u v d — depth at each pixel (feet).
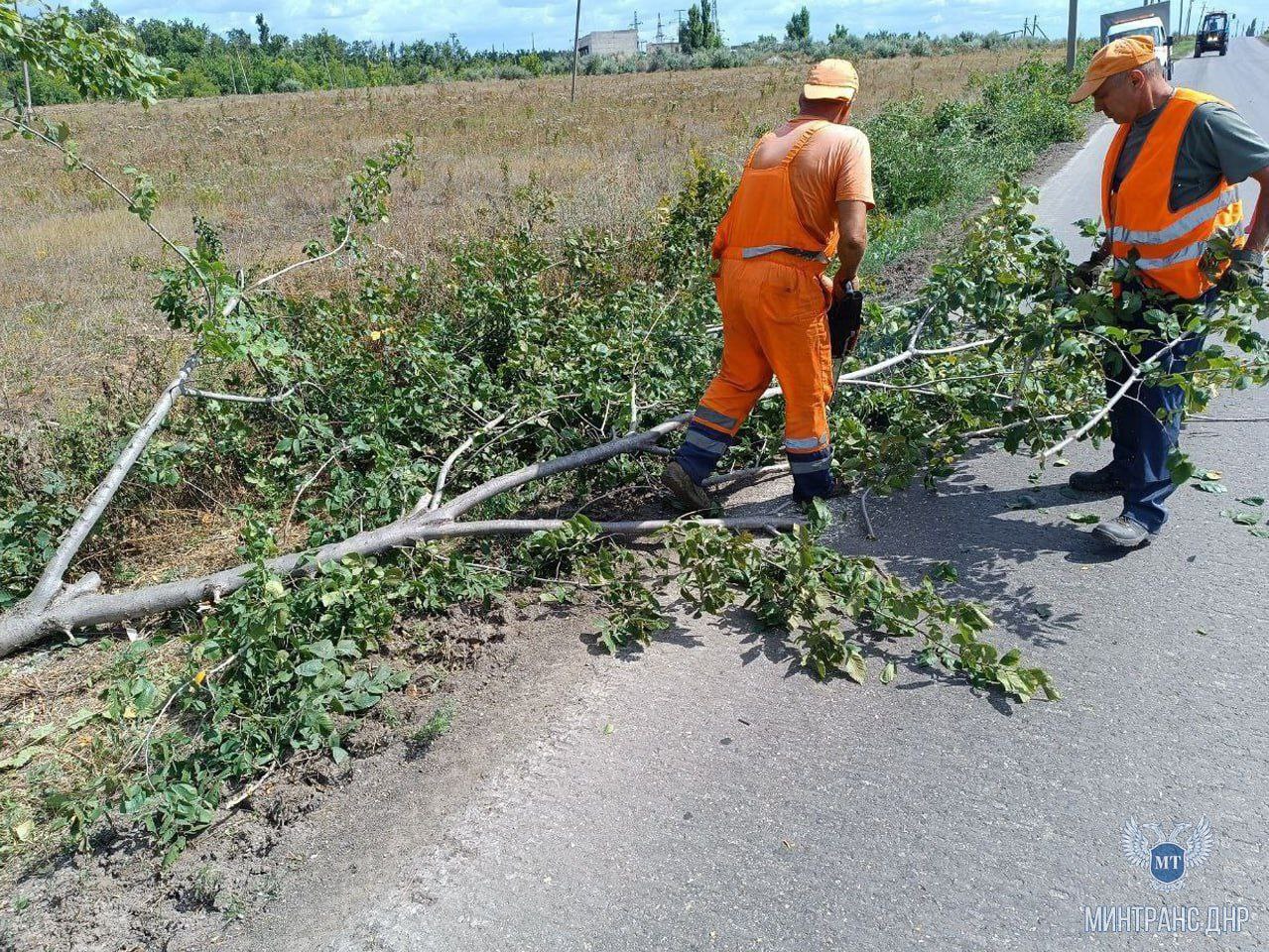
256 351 13.29
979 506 14.38
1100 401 14.23
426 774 9.15
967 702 9.87
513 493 14.82
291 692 9.81
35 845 8.59
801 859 7.92
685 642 11.23
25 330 25.96
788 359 12.62
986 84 75.31
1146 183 12.16
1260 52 188.65
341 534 13.28
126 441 14.53
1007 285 14.69
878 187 40.24
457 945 7.28
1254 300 11.99
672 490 13.66
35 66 13.28
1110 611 11.34
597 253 23.68
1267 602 11.24
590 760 9.21
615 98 105.19
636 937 7.26
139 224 41.52
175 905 7.85
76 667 11.30
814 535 12.46
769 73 145.69
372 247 27.58
